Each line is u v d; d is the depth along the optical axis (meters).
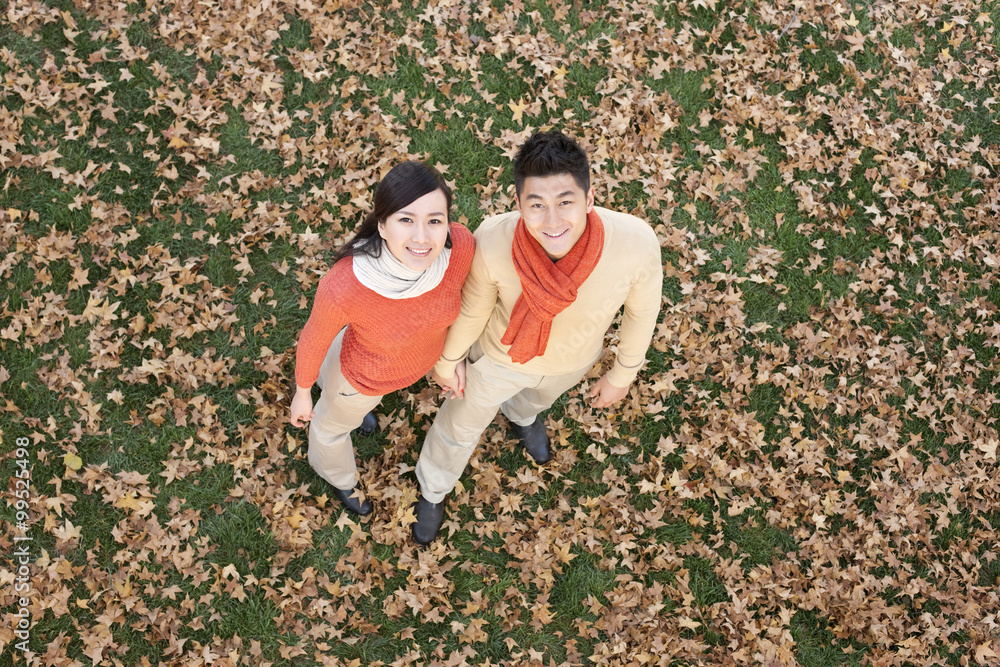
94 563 3.63
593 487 4.17
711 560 4.06
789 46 5.38
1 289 3.99
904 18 5.58
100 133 4.37
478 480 4.09
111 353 3.96
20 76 4.39
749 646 3.88
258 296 4.21
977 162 5.25
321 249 4.36
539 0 5.17
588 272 2.42
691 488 4.18
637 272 2.52
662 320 4.50
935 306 4.77
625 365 3.03
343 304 2.44
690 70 5.18
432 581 3.85
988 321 4.78
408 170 2.23
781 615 3.94
